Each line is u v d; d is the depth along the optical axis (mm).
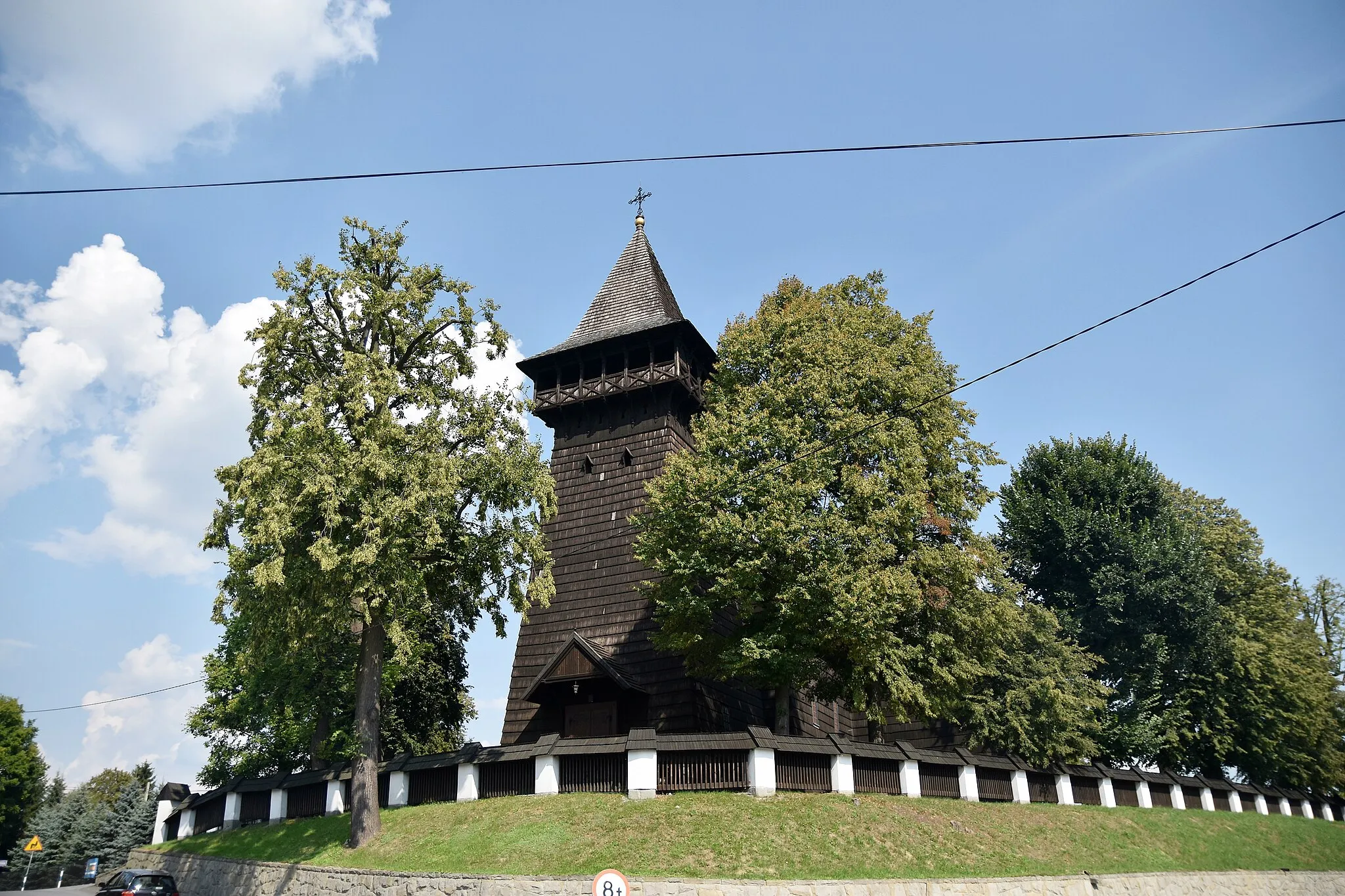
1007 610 32062
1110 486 47344
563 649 34812
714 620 35344
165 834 36438
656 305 42906
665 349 40844
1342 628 56938
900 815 25125
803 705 41125
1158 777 36656
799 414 32344
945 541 32844
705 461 31312
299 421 25828
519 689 37281
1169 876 26922
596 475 40094
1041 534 46969
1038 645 37781
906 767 27297
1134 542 44625
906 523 29984
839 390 32000
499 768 26625
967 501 33312
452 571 28984
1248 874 29812
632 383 40250
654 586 32219
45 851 67312
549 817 23719
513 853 22109
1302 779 45250
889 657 29375
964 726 37031
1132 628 44094
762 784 23984
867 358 32781
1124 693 43469
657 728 33594
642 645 35438
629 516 35688
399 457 26453
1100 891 24172
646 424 39906
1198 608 43562
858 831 23203
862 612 27328
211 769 44812
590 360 42094
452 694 48719
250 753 43969
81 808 71125
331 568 24016
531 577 28609
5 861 64938
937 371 35531
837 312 35500
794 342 33938
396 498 25344
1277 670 43906
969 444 34312
